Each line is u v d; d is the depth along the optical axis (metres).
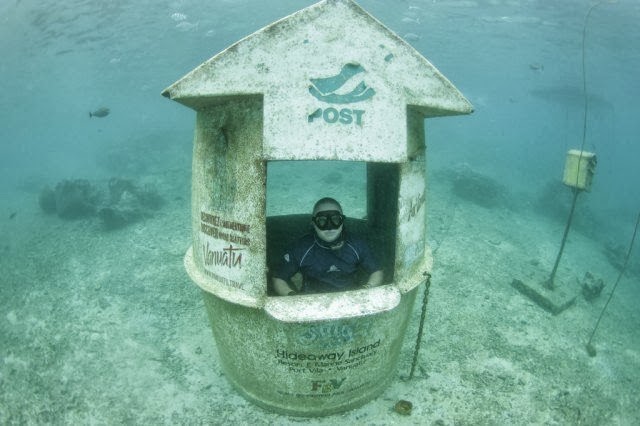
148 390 3.73
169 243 7.07
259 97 2.14
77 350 4.33
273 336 2.67
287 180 12.41
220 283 2.56
